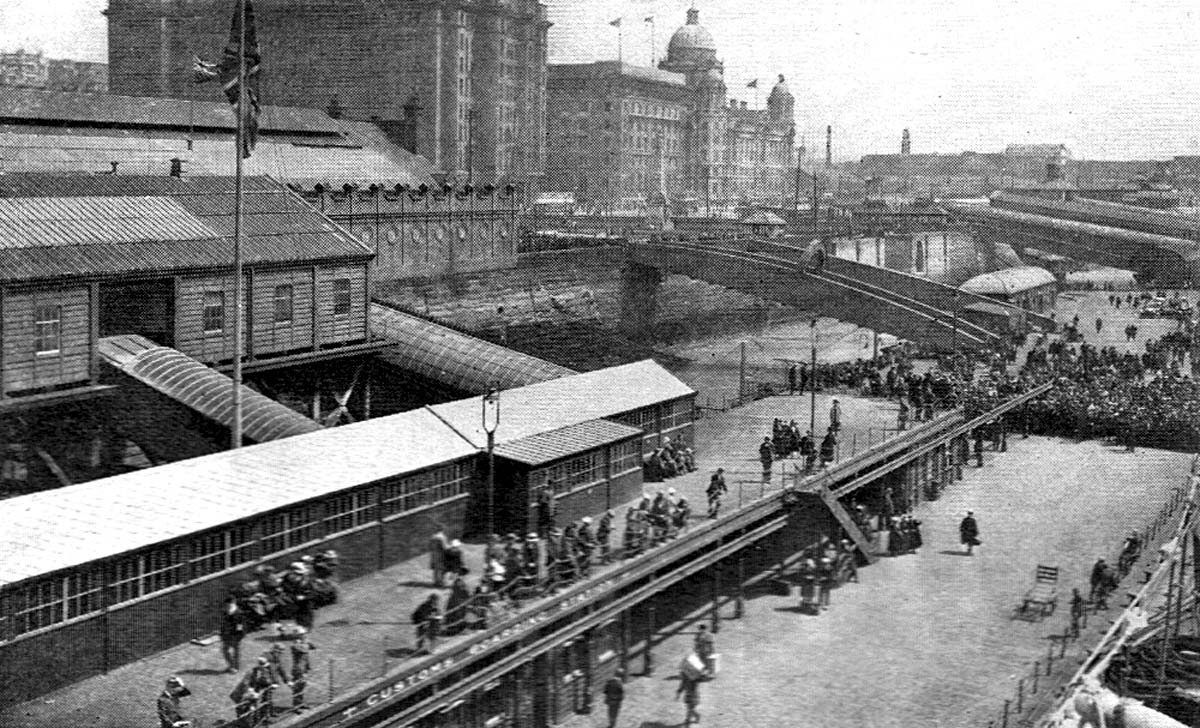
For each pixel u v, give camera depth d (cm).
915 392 6944
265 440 4156
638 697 3559
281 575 3228
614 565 3675
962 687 3659
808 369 8719
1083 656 3938
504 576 3328
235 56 4409
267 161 7794
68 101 6994
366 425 4078
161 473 3353
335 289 5631
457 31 14338
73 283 4300
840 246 13062
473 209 8269
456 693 2848
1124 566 4838
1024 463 6875
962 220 16850
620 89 18388
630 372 5522
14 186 4803
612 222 14450
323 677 2761
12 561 2694
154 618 2947
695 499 4684
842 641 4056
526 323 8731
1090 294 15350
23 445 4200
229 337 5097
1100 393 7788
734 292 11269
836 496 4884
